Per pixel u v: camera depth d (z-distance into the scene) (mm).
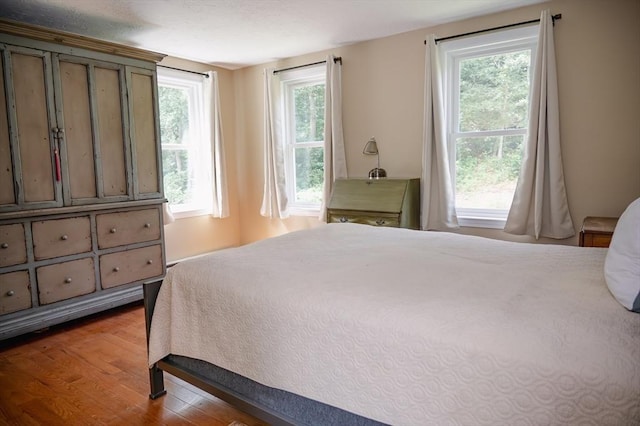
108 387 2100
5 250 2562
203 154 4559
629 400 876
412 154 3686
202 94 4484
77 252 2912
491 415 1028
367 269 1679
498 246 2062
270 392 1504
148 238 3373
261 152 4719
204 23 3178
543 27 2914
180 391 2057
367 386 1226
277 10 2963
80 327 2916
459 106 3518
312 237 2381
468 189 3543
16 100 2582
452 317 1182
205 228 4613
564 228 3010
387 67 3725
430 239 2273
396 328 1190
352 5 2932
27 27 2549
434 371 1111
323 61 4074
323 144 4324
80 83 2895
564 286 1388
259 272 1675
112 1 2688
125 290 3215
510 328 1094
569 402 936
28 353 2502
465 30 3314
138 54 3207
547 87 2949
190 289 1732
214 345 1638
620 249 1295
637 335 1021
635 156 2793
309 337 1343
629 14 2721
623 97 2791
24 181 2639
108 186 3092
